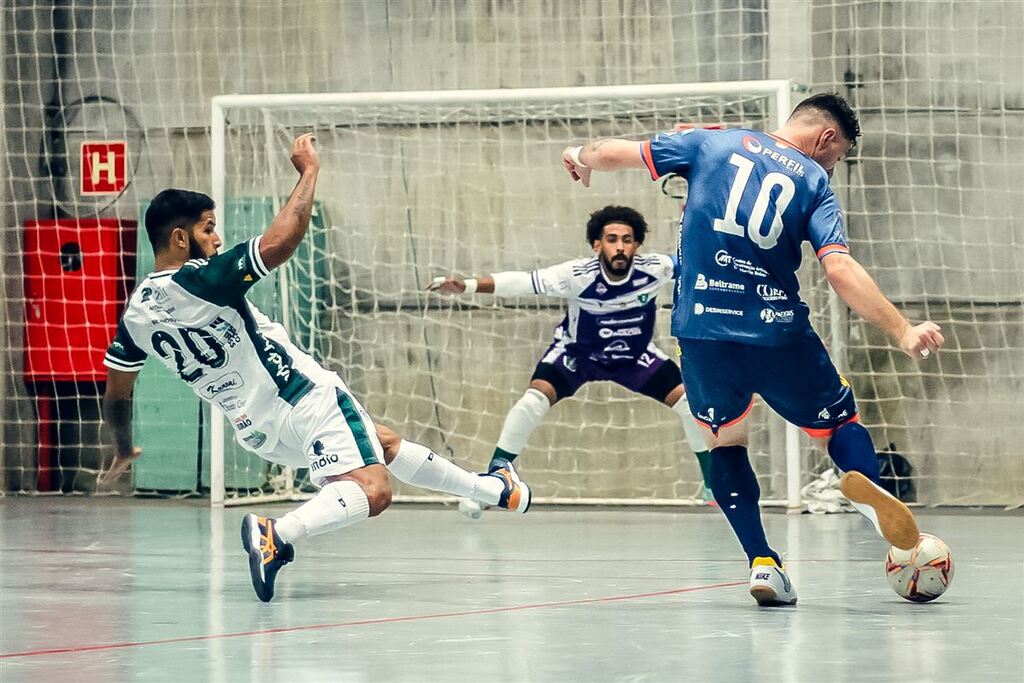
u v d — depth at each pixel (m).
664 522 10.98
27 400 14.45
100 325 14.23
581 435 13.70
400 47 14.05
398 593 6.42
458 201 13.94
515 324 13.86
